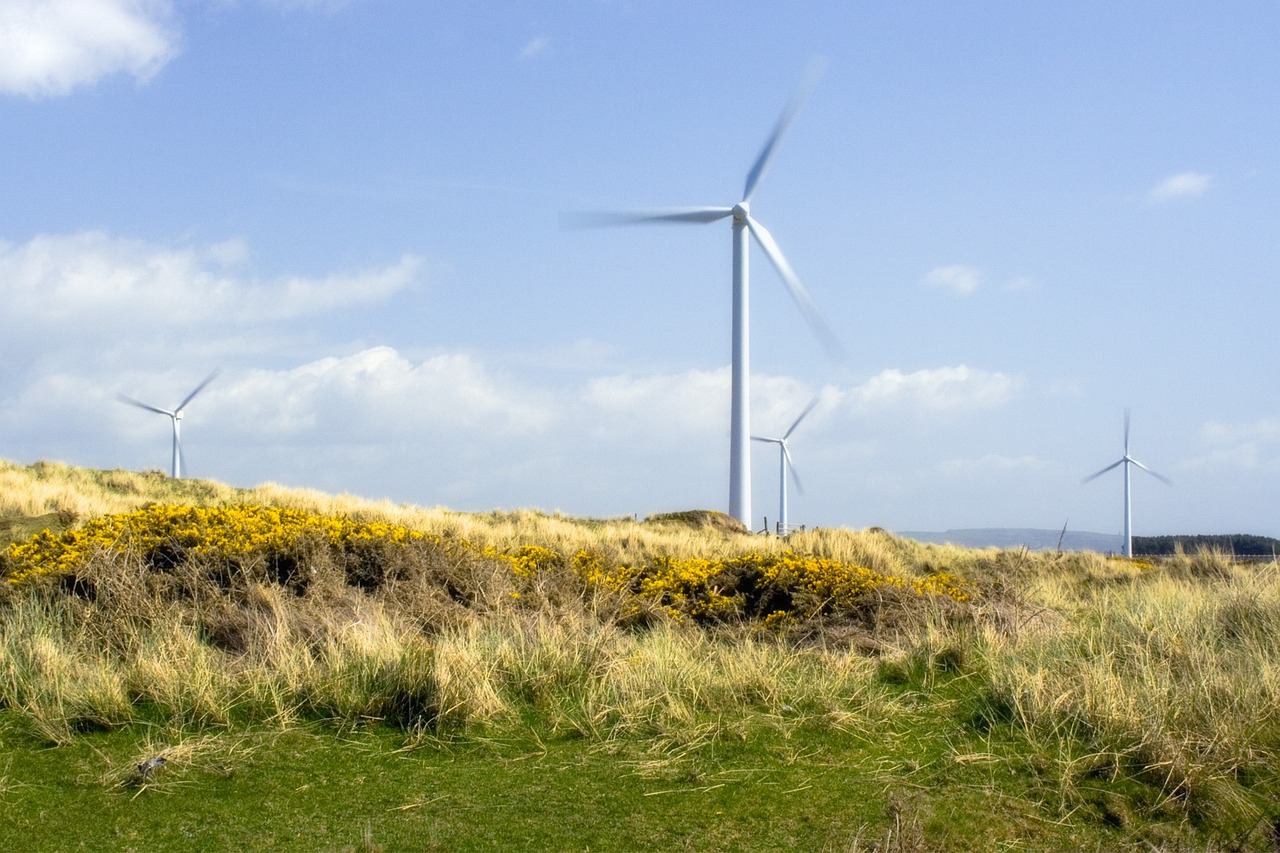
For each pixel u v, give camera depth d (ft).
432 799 18.57
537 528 84.69
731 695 24.75
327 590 33.06
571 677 26.30
